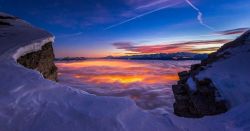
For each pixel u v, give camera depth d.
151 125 5.07
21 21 21.14
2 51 10.66
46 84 6.67
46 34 16.53
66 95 6.10
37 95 5.86
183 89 19.17
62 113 5.01
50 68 16.42
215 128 5.86
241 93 12.27
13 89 5.97
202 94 15.26
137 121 5.06
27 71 7.67
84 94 6.29
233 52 20.48
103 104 5.59
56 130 4.37
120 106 5.51
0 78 6.71
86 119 4.81
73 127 4.51
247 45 20.47
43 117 4.77
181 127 5.42
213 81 15.19
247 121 6.51
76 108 5.30
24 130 4.32
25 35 14.98
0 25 17.45
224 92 13.18
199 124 5.89
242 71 15.30
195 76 18.62
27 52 12.49
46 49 15.54
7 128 4.32
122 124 4.77
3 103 5.18
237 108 8.16
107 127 4.59
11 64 8.47
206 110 13.46
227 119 7.16
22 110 5.00
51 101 5.60
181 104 17.00
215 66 18.75
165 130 5.04
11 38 13.72
